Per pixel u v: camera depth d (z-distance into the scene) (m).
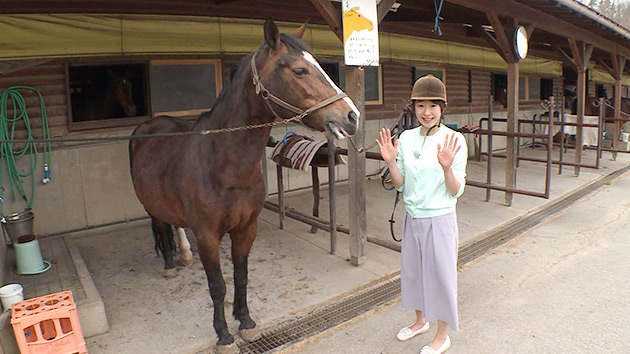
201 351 2.65
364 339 2.76
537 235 4.72
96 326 2.80
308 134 6.61
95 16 4.52
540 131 11.38
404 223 2.51
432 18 6.22
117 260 4.10
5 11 4.09
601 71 14.34
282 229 4.99
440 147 2.21
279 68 2.15
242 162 2.35
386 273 3.73
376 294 3.37
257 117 2.30
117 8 4.63
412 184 2.37
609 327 2.80
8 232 3.80
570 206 5.83
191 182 2.46
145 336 2.80
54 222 4.65
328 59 6.42
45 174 4.53
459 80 9.17
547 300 3.21
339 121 2.06
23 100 4.34
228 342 2.56
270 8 5.78
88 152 4.77
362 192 3.85
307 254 4.21
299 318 3.01
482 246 4.40
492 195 6.48
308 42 6.15
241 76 2.32
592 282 3.49
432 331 2.82
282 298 3.29
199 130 2.54
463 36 8.88
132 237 4.74
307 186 6.70
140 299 3.31
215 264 2.51
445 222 2.32
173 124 3.28
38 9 4.24
